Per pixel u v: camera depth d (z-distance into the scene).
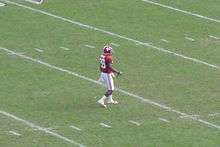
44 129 49.47
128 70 59.47
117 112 52.22
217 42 65.81
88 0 75.81
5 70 58.75
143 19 70.81
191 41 65.81
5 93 54.78
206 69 59.94
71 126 49.97
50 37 65.94
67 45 64.25
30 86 56.03
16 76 57.69
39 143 47.53
